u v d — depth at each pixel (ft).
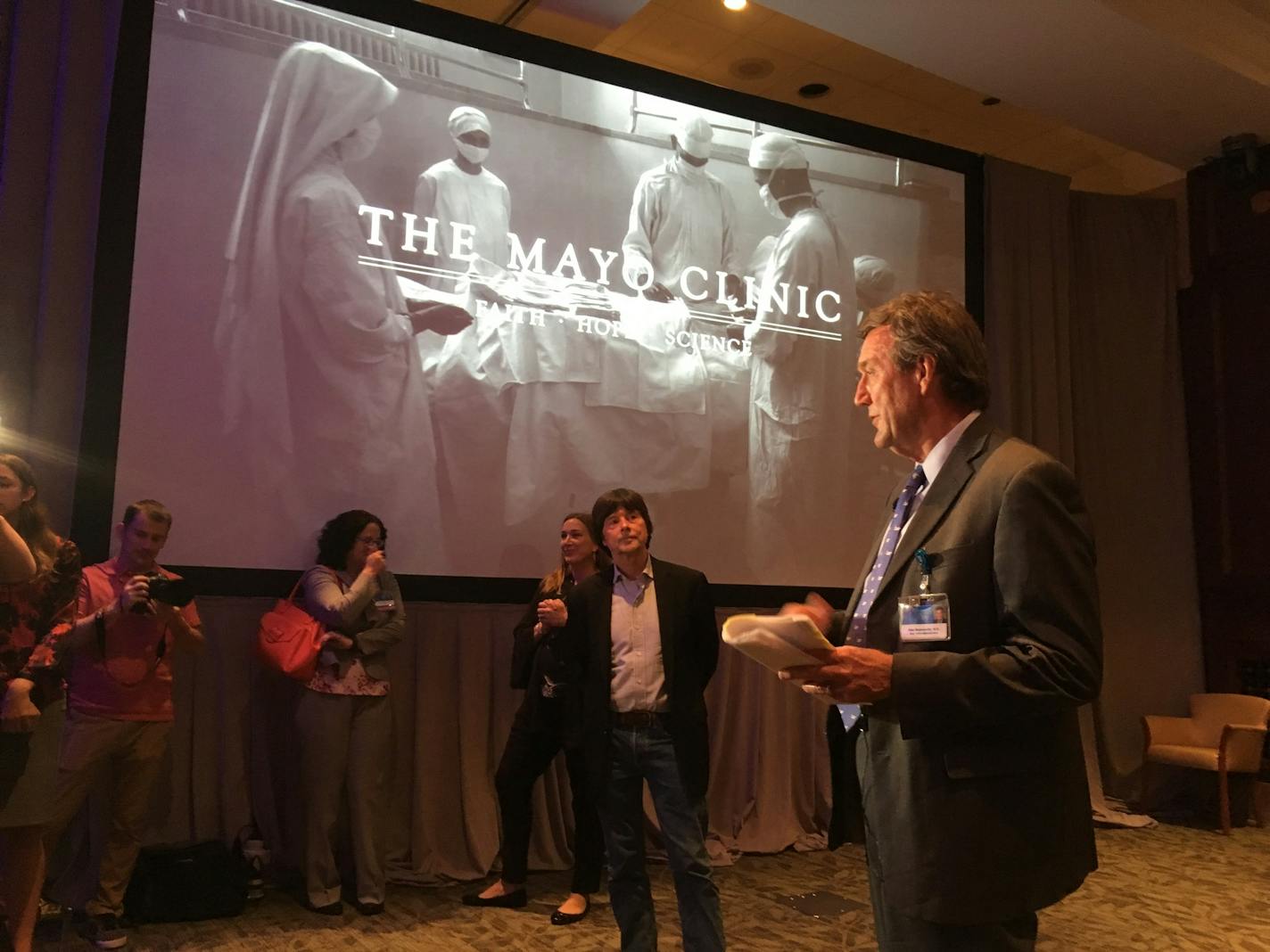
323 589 10.71
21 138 10.69
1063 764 4.17
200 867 10.28
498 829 12.54
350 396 11.96
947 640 4.18
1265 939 10.37
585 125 13.92
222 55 11.66
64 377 10.66
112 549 10.58
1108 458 18.79
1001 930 4.01
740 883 12.29
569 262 13.55
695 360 14.33
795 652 3.99
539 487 12.99
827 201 15.84
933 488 4.54
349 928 10.07
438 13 13.01
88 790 9.52
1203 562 18.76
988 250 17.56
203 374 11.20
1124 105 16.74
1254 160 17.75
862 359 5.02
